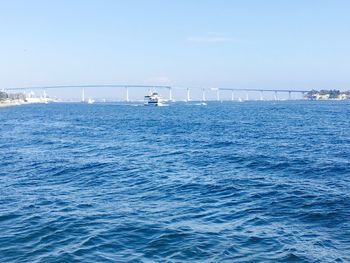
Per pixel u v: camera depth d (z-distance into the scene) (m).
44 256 14.25
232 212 19.34
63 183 27.52
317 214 18.42
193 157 38.25
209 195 22.86
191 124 89.06
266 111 164.62
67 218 18.69
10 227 17.59
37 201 22.19
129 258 13.97
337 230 16.36
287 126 77.81
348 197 21.28
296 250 14.38
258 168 31.25
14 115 148.75
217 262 13.46
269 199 21.39
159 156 39.75
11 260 13.96
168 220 18.17
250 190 23.59
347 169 29.89
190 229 16.84
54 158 39.81
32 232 16.83
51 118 126.75
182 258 13.86
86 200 22.31
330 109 180.62
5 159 39.66
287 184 24.92
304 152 39.84
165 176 28.89
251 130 69.25
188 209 20.05
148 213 19.38
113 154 42.16
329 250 14.37
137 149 46.00
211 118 114.81
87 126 89.44
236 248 14.70
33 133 71.44
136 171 31.33
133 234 16.31
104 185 26.48
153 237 15.92
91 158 39.38
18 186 26.59
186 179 27.52
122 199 22.42
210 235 16.08
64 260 13.87
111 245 15.18
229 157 37.34
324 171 29.36
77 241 15.66
